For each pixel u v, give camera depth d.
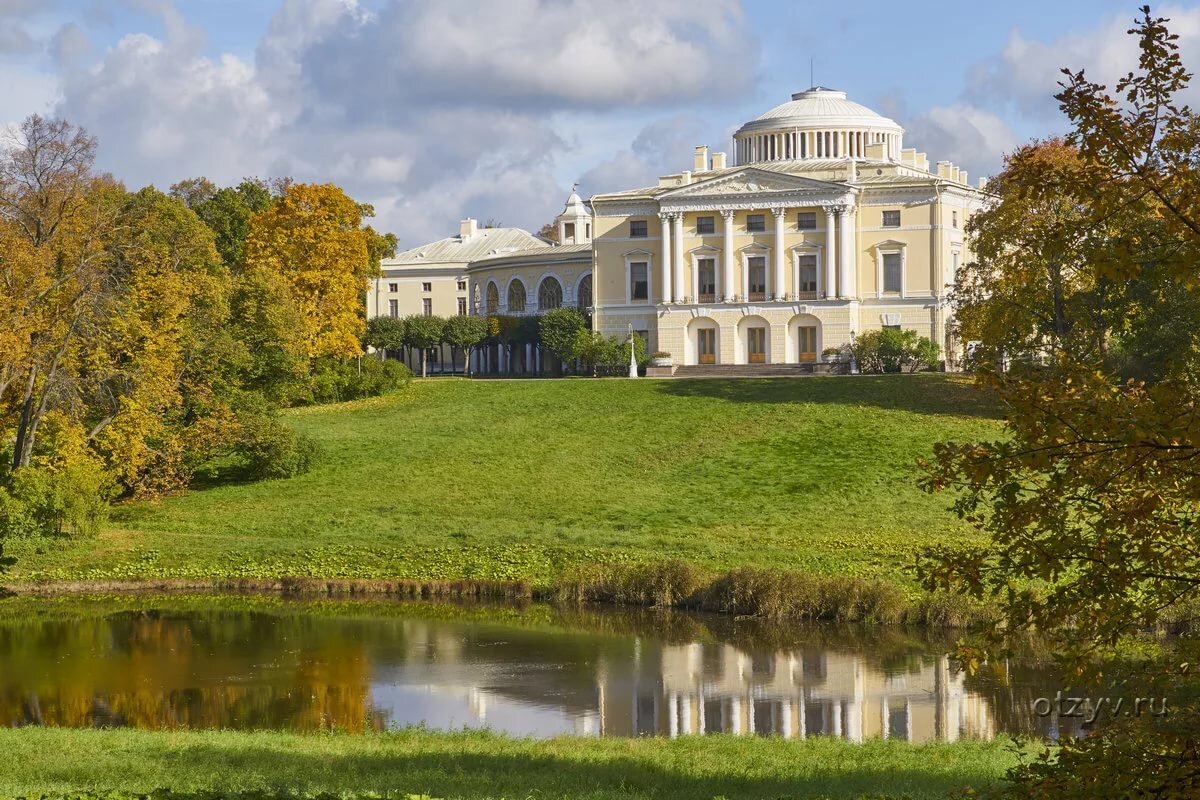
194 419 74.31
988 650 14.66
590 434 84.62
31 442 60.84
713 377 102.56
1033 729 30.69
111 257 62.75
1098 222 14.46
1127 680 14.68
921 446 76.69
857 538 57.75
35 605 51.41
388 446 83.19
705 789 22.20
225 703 35.44
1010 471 14.36
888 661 39.38
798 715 33.25
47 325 59.19
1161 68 13.89
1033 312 72.12
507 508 68.12
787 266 118.88
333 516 66.75
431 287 156.38
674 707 34.47
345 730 31.98
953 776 23.52
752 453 77.88
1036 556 14.30
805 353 118.81
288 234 99.06
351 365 101.56
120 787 21.30
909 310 116.56
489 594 53.03
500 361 143.25
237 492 72.88
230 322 80.00
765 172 118.12
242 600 52.47
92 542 60.41
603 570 52.38
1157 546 14.33
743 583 48.44
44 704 35.41
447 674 38.75
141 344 65.75
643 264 124.44
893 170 123.31
